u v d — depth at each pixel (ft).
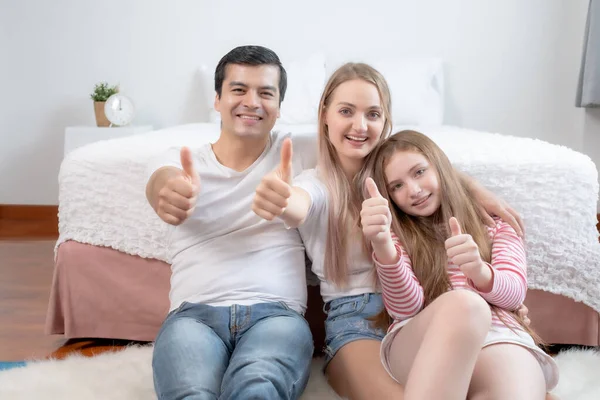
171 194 4.11
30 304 7.77
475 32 12.35
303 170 5.28
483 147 6.04
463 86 12.46
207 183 4.97
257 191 4.01
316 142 5.47
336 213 4.96
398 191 4.93
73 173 6.23
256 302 4.68
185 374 4.05
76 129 11.64
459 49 12.39
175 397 3.95
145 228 6.09
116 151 6.23
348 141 4.98
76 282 6.24
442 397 3.73
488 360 4.14
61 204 6.32
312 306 5.75
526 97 12.42
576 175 5.83
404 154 4.90
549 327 5.94
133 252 6.11
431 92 11.46
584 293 5.85
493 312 4.47
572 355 5.68
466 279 4.64
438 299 4.07
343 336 4.82
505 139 6.71
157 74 12.96
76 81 13.17
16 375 5.24
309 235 5.08
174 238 5.06
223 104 4.94
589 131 12.24
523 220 5.80
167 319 4.75
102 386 5.04
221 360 4.35
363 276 5.00
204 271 4.80
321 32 12.57
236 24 12.70
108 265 6.20
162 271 6.12
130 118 12.04
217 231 4.93
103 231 6.18
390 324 4.79
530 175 5.79
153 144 6.46
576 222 5.87
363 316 4.88
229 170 4.97
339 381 4.80
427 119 11.12
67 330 6.28
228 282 4.74
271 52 5.03
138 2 12.84
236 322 4.55
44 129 13.39
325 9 12.51
